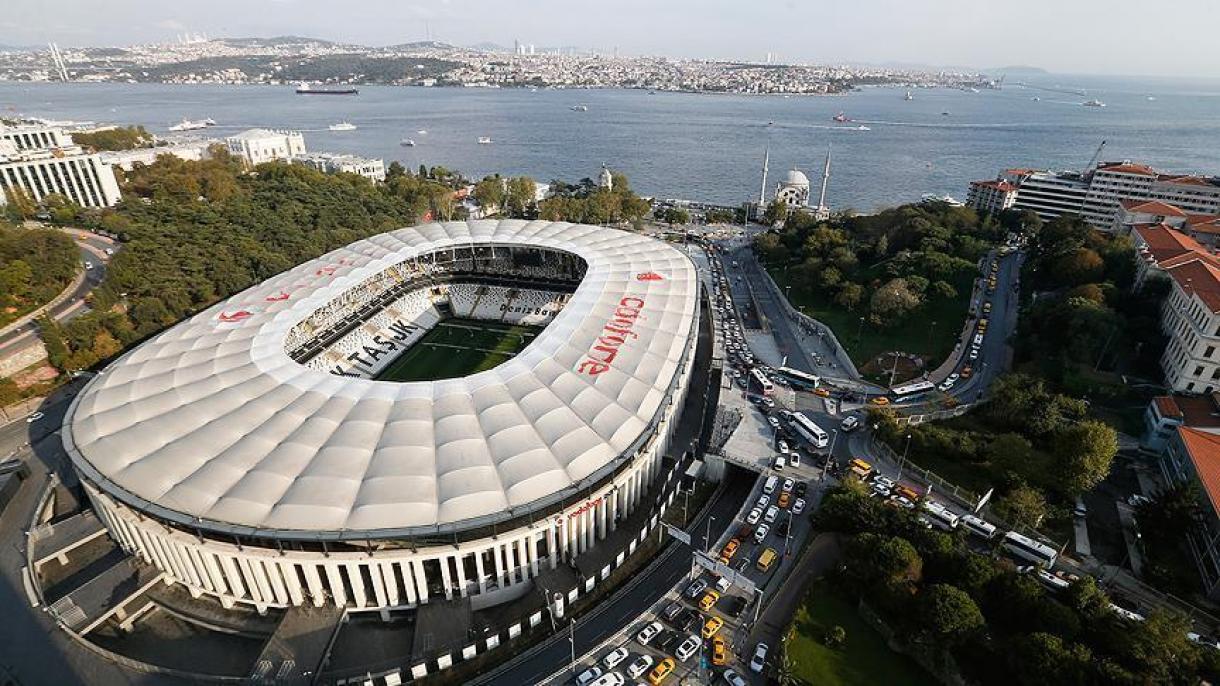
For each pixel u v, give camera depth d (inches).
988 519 3850.9
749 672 2987.2
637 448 3705.7
